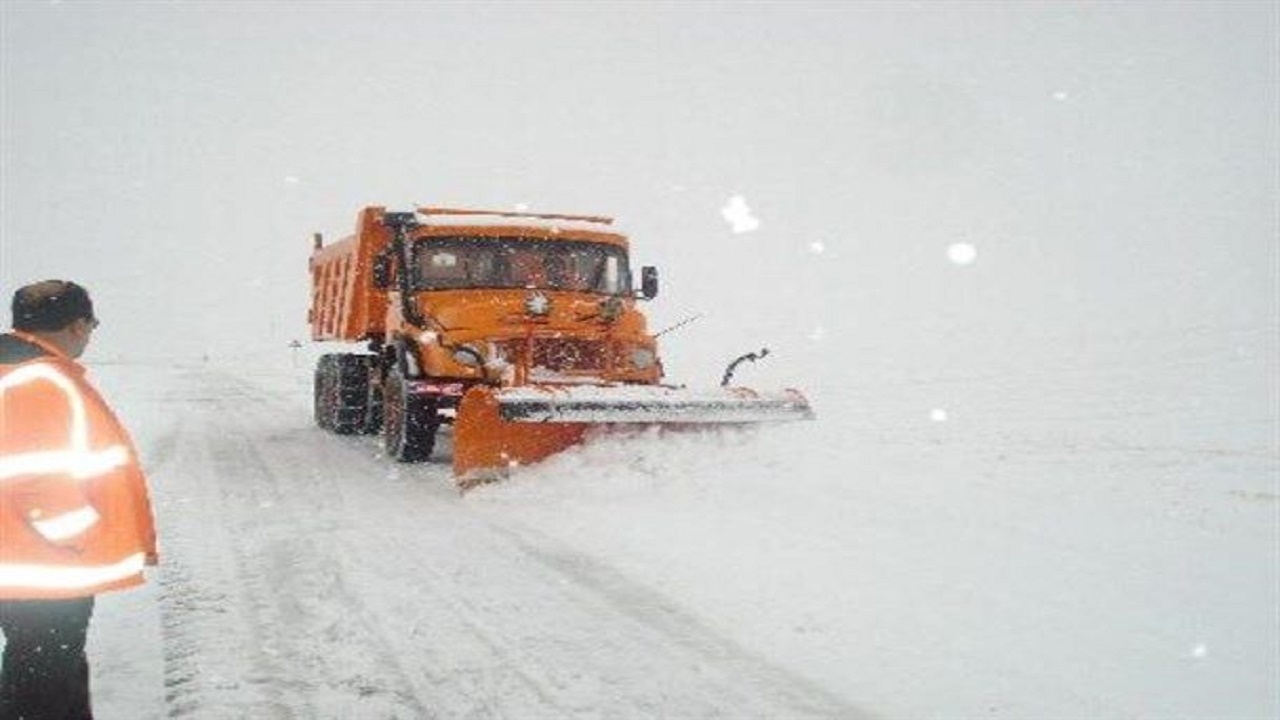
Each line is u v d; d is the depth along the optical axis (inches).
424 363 353.7
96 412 98.7
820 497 275.9
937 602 179.2
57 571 95.0
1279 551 215.6
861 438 419.2
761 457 312.3
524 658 152.9
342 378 466.3
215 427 522.3
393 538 235.1
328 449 416.5
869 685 141.6
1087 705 134.3
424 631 165.5
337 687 141.4
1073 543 223.0
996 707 133.8
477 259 380.5
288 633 164.7
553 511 264.1
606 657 153.0
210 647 157.8
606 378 339.9
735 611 175.2
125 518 99.4
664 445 304.5
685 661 151.3
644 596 185.0
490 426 295.0
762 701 136.2
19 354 96.0
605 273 397.1
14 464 93.9
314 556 217.2
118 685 141.6
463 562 211.0
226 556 217.5
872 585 189.9
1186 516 252.4
